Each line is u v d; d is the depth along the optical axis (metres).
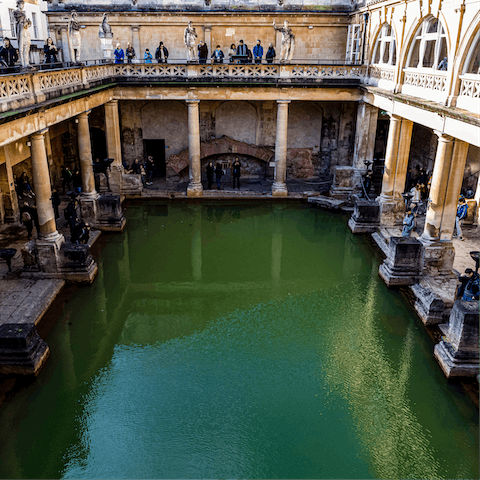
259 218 23.02
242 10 25.67
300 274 17.31
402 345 12.98
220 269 17.80
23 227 20.50
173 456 9.42
